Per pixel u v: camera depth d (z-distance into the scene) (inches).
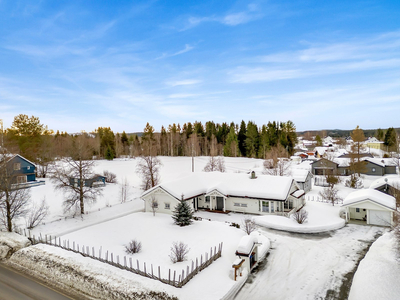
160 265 769.6
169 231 1055.6
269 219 1183.6
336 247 912.9
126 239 981.8
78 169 1370.6
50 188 1785.2
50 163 2556.6
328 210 1379.2
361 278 675.4
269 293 645.3
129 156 4471.0
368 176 2501.2
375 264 730.8
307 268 768.9
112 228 1096.8
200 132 5098.4
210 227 1098.1
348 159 2878.9
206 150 4648.1
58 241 966.4
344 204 1210.0
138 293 628.1
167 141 4776.1
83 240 971.3
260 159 3885.3
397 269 676.7
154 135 5093.5
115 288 653.3
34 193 1648.6
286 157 3602.4
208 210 1414.9
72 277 716.0
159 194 1358.3
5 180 1077.8
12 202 1082.7
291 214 1262.3
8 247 918.4
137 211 1423.5
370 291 600.7
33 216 1233.4
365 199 1168.8
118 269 734.5
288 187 1347.2
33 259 825.5
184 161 3627.0
